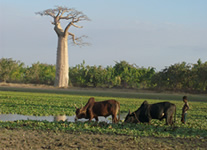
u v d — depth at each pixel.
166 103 18.84
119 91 86.81
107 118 23.62
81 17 91.12
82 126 17.12
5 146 12.06
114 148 12.33
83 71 97.44
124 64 104.62
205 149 12.76
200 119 23.91
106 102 18.88
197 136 15.73
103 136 14.80
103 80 95.38
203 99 59.56
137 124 18.59
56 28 93.12
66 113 25.17
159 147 12.76
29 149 11.80
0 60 106.00
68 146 12.48
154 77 84.88
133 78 96.38
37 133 15.05
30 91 64.81
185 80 80.19
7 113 24.34
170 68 82.19
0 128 16.14
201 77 77.75
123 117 24.53
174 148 12.76
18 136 14.04
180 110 31.48
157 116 18.77
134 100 46.38
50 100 38.88
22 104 31.62
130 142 13.53
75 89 88.62
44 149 11.91
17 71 105.50
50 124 17.53
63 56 92.62
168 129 17.22
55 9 91.12
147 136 15.40
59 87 90.88
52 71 119.25
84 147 12.34
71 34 92.12
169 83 81.88
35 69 108.88
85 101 39.09
